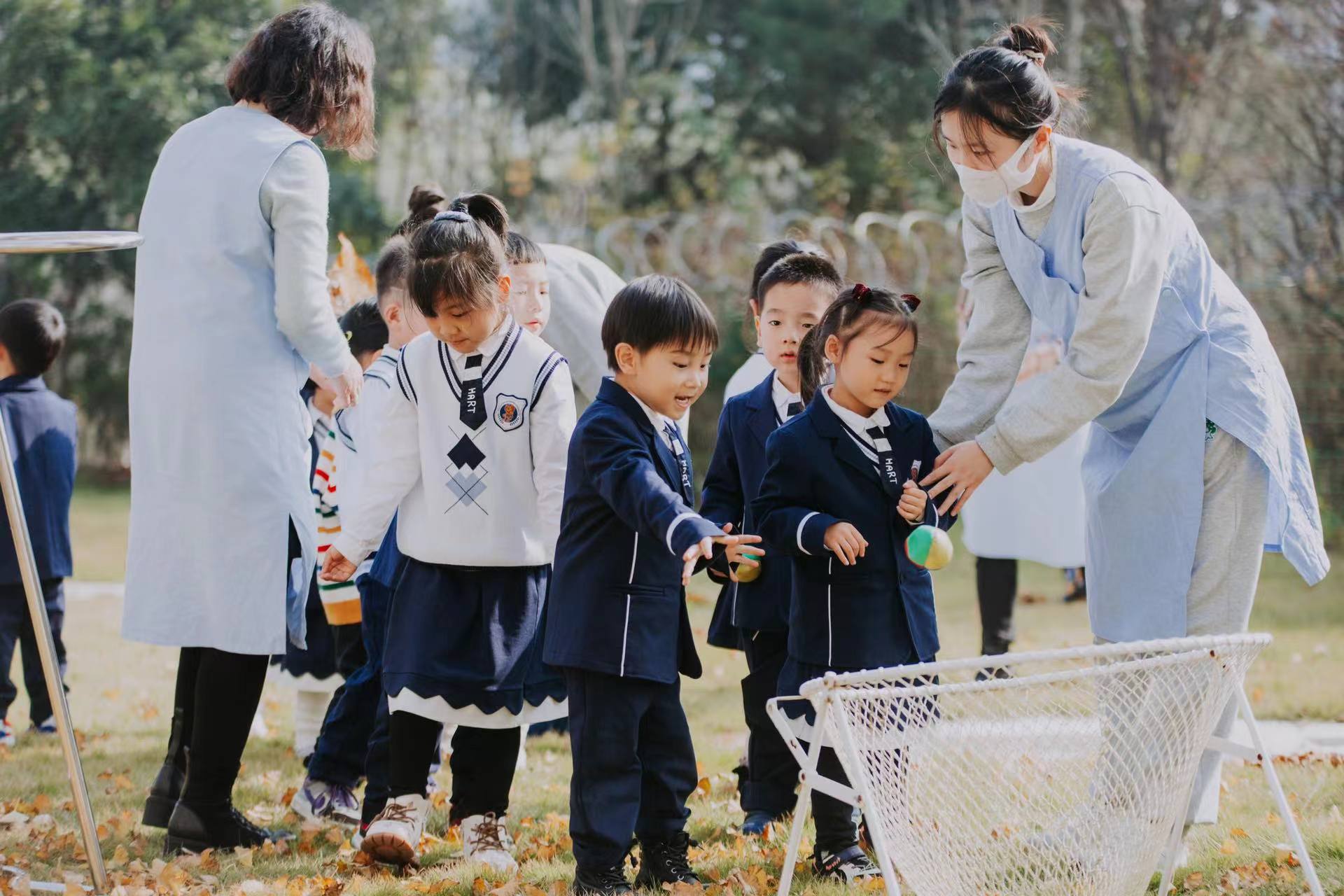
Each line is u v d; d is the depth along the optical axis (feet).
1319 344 35.94
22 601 18.19
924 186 66.69
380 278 14.48
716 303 48.37
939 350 42.57
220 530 11.98
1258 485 11.03
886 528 11.42
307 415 12.68
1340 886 10.91
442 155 74.59
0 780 15.42
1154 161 50.26
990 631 20.39
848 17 73.56
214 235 12.11
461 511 11.95
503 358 12.12
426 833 13.42
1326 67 40.68
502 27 74.74
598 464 10.92
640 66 75.72
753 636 13.14
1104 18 53.57
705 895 10.97
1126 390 11.21
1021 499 20.08
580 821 10.96
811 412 11.64
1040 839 9.38
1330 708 18.71
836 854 11.62
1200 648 9.02
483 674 11.80
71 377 55.21
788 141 74.95
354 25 12.97
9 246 10.12
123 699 20.53
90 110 51.16
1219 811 13.48
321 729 15.43
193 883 11.50
